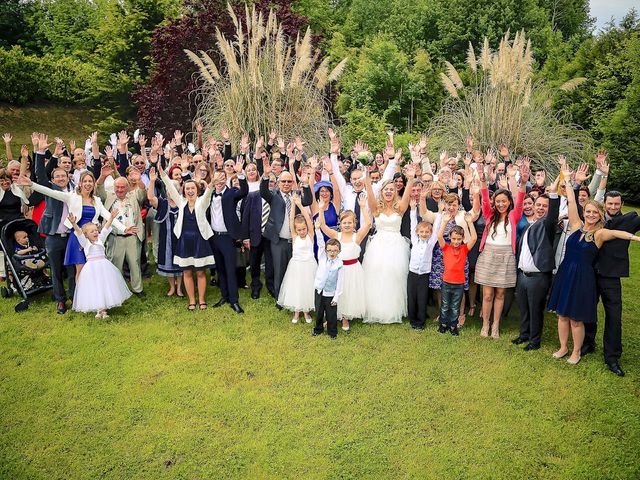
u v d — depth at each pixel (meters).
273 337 5.40
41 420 3.95
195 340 5.30
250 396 4.26
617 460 3.57
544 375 4.67
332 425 3.89
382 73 19.38
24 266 6.09
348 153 14.32
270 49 11.21
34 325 5.62
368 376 4.60
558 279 4.86
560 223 5.75
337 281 5.26
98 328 5.55
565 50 21.56
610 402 4.25
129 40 20.48
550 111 11.86
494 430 3.87
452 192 6.65
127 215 6.25
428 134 12.02
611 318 4.73
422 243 5.52
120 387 4.40
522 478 3.39
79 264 5.85
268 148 9.91
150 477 3.37
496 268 5.27
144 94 15.19
